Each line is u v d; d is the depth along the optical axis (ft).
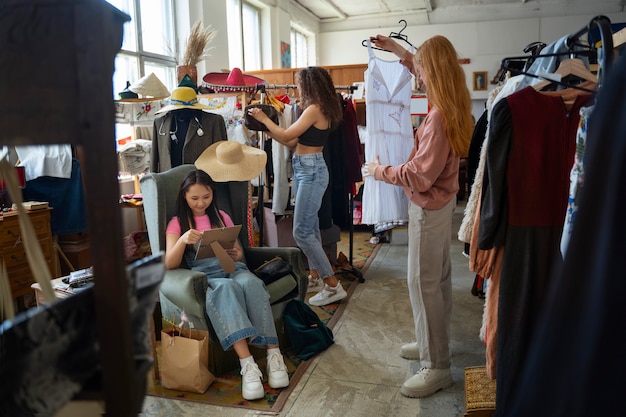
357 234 19.25
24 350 2.02
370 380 8.11
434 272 7.29
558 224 5.25
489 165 5.29
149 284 2.26
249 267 9.70
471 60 36.55
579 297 1.63
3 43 1.92
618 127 1.60
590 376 1.59
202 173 8.69
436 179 6.97
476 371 7.30
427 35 37.11
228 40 24.36
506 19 35.78
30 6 1.88
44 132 1.93
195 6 20.42
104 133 1.89
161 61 19.27
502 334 5.47
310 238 11.43
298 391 7.80
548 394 1.67
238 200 9.75
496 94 7.54
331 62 38.99
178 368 7.71
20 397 2.02
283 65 30.86
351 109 13.50
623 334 1.56
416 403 7.38
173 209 8.89
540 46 8.25
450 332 10.00
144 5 18.71
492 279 5.75
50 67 1.90
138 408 2.16
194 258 8.73
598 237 1.60
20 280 10.53
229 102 13.26
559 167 5.19
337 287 11.72
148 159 14.30
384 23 37.70
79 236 12.55
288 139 10.62
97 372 2.14
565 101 5.25
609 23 4.24
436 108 6.69
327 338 9.39
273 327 8.18
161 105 13.85
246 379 7.64
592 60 7.48
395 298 12.05
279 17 30.01
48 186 11.80
